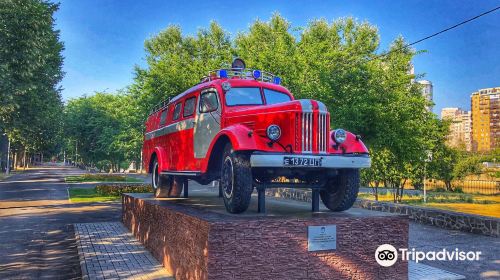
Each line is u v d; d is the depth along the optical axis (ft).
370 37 107.34
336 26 108.17
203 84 25.29
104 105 204.74
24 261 27.17
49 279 23.17
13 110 71.10
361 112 49.75
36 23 64.44
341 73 54.85
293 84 64.44
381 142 50.16
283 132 18.70
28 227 40.47
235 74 26.20
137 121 155.94
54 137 140.26
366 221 19.16
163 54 113.91
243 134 18.43
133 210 34.73
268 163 17.61
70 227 40.52
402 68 54.70
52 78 85.05
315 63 64.03
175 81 91.50
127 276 21.90
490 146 321.73
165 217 23.59
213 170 22.68
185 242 19.56
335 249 18.45
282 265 17.38
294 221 17.75
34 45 64.18
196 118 24.81
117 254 27.37
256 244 16.98
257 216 18.54
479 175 140.56
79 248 29.35
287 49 75.82
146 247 28.94
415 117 54.03
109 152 189.06
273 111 19.22
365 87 52.60
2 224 42.27
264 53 71.97
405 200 87.20
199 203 26.86
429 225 38.55
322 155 18.58
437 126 65.72
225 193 19.84
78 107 204.85
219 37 114.21
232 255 16.57
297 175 21.06
